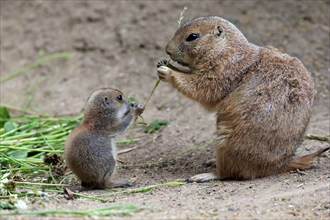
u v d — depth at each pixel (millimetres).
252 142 11641
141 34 19656
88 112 11578
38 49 19969
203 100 12305
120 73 18766
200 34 12375
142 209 9844
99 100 11523
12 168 12758
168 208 9953
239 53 12164
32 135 14609
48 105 17797
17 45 20094
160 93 17734
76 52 19781
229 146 11766
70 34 20203
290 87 11844
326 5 19891
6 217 9414
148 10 20203
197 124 15922
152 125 15812
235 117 11789
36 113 17312
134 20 20078
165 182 12172
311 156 12086
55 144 14211
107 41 19766
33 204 10352
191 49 12422
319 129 14695
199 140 14906
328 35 18812
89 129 11453
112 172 11602
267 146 11648
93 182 11562
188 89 12273
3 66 19484
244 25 19266
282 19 19484
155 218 9352
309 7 19812
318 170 11977
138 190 11273
